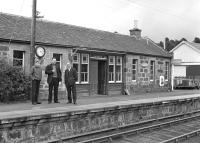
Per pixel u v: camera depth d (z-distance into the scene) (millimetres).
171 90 33312
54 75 17641
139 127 15977
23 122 11281
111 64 25484
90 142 11945
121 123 15977
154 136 14102
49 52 20453
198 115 20781
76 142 11938
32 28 18516
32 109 14391
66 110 13602
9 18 21062
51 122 12422
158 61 30906
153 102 18422
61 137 12625
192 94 28125
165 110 19766
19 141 11211
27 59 19297
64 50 21438
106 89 24922
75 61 22547
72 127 13328
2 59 17719
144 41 32969
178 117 20062
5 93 17531
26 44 19250
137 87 27812
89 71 23625
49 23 23938
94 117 14445
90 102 18453
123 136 13500
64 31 23859
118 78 26219
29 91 18812
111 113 15375
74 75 17297
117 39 28672
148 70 29422
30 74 18516
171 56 32844
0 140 10578
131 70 27125
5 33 18641
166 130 15602
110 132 14336
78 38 23812
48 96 18453
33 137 11695
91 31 27125
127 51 26297
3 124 10625
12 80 17797
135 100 20109
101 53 24359
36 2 18562
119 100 20125
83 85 23141
